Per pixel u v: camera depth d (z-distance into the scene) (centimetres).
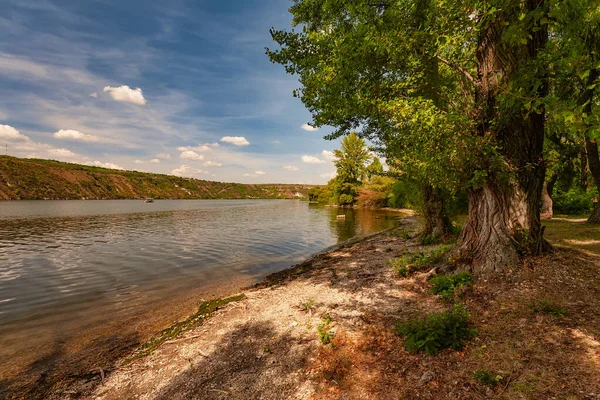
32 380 473
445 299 604
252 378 432
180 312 771
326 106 912
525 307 503
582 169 2075
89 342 610
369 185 5819
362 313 615
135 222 3472
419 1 658
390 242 1545
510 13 532
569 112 358
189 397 402
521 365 366
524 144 638
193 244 1925
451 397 336
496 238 657
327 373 421
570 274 583
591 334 401
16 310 803
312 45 935
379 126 1190
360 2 693
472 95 735
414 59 769
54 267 1312
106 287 1012
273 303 750
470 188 707
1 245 1906
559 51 489
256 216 4362
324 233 2375
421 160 741
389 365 417
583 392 304
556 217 1966
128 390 433
